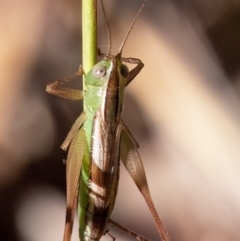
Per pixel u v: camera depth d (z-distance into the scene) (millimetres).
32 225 150
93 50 118
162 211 153
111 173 128
